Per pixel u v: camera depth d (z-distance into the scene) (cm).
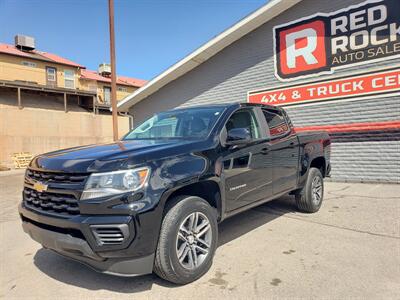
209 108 457
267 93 1056
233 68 1145
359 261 368
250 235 469
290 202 659
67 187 300
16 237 509
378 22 828
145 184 299
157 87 1394
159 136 442
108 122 2661
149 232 295
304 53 965
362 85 860
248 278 337
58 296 316
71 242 293
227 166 384
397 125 810
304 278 333
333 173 921
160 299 302
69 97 2855
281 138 502
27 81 2592
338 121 907
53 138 2330
